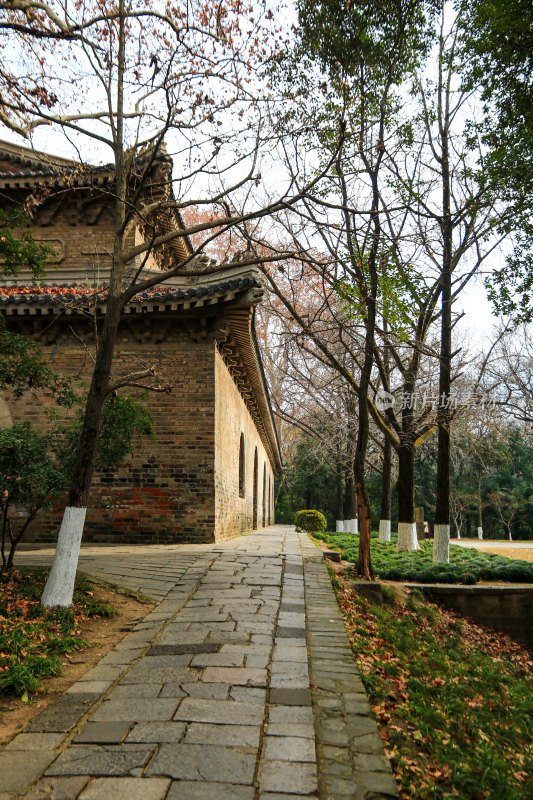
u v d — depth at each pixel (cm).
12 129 836
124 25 780
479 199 1302
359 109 945
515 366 2530
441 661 716
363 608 836
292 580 867
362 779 323
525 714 610
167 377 1277
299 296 2083
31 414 1296
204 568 921
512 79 1150
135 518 1239
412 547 1631
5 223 903
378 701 477
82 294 1195
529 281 1194
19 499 775
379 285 1145
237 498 1750
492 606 1045
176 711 407
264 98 819
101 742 362
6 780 319
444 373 1395
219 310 1237
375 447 2581
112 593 784
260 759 340
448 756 408
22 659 516
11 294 1288
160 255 1673
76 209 1512
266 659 518
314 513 2297
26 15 785
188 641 573
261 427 2619
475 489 4572
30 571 849
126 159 923
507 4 1068
